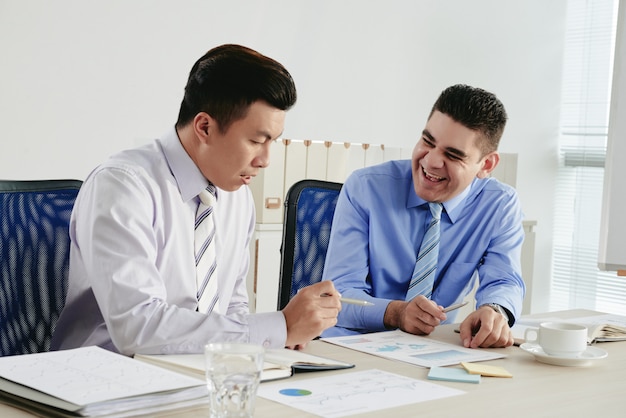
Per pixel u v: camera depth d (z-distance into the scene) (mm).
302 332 1463
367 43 3988
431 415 1119
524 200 4770
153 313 1377
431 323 1739
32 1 3023
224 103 1510
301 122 3781
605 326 1850
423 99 4227
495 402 1210
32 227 1653
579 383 1365
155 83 3330
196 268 1634
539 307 4949
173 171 1607
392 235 2137
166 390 1058
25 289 1625
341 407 1133
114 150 3246
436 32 4250
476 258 2166
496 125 2002
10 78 3000
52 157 3107
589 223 4816
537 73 4738
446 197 2064
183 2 3379
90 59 3166
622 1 2152
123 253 1429
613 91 2156
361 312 1905
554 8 4777
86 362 1192
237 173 1581
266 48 3654
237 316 1433
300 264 2197
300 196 2219
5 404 1064
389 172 2189
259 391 1196
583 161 4816
